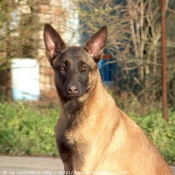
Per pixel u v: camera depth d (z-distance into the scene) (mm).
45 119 10617
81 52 6598
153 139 9523
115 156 6297
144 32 12484
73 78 6344
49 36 6781
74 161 6305
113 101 6480
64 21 12141
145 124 10383
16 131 9875
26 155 8891
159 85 12242
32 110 11680
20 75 12891
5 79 13133
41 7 11984
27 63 12539
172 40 12625
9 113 11047
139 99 12281
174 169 8164
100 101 6324
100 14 11734
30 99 12734
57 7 12094
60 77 6559
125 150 6328
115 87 12812
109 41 12094
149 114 11367
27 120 10461
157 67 12359
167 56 12430
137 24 12312
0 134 9602
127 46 12250
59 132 6410
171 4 12727
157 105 11859
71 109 6332
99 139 6227
